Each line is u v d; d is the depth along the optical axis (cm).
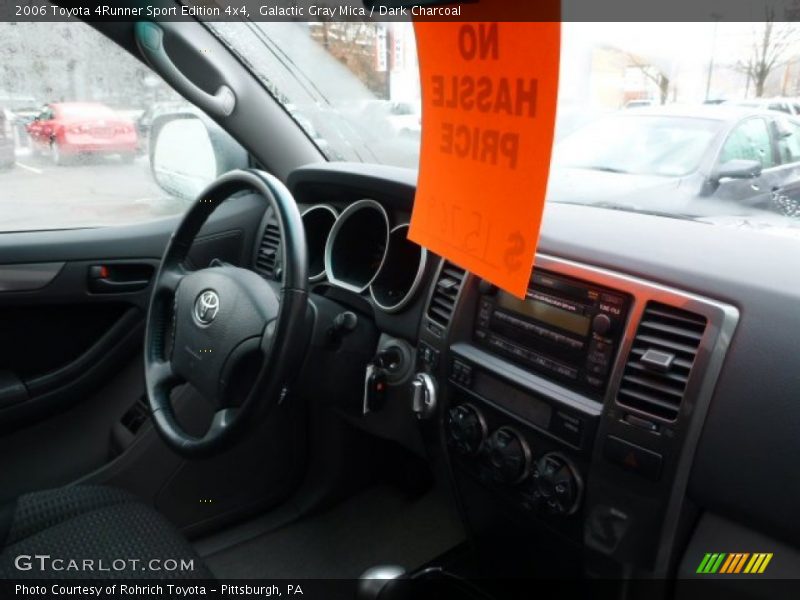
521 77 52
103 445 186
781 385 83
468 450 123
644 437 93
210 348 121
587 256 105
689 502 93
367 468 191
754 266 92
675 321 93
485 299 122
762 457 85
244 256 189
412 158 165
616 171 143
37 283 171
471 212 61
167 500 168
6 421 172
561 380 108
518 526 124
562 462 107
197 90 166
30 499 124
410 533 180
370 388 146
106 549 112
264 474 181
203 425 166
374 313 147
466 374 122
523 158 53
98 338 185
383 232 155
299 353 117
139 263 184
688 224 115
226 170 196
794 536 84
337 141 184
